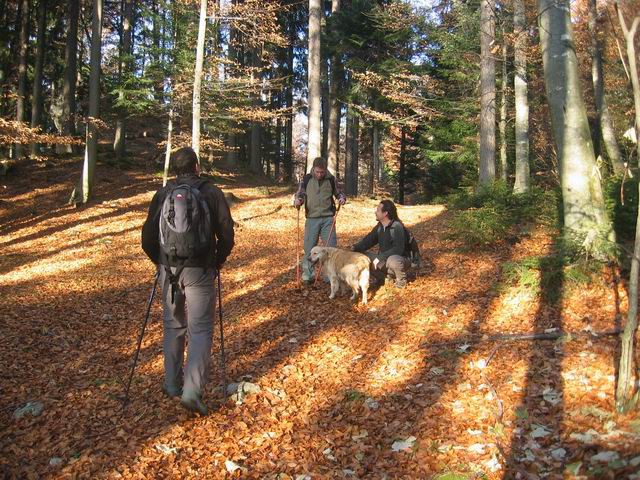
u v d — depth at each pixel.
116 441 3.79
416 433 3.57
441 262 8.23
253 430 3.86
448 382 4.29
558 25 6.14
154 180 20.94
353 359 5.03
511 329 5.17
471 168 20.72
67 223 15.07
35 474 3.40
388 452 3.40
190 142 16.80
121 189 19.55
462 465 3.13
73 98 23.02
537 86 16.77
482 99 14.57
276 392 4.47
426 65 21.14
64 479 3.34
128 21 24.69
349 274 6.60
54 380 5.04
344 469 3.28
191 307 3.96
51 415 4.27
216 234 4.11
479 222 8.55
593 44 12.41
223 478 3.28
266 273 9.21
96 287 8.94
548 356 4.45
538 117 19.36
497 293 6.19
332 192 7.59
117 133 24.56
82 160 23.05
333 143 22.97
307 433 3.77
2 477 3.37
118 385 4.83
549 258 6.14
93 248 12.30
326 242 7.55
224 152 29.73
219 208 4.02
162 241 3.81
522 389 3.96
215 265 4.12
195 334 3.98
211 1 14.95
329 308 6.68
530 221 9.24
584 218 6.01
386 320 6.00
